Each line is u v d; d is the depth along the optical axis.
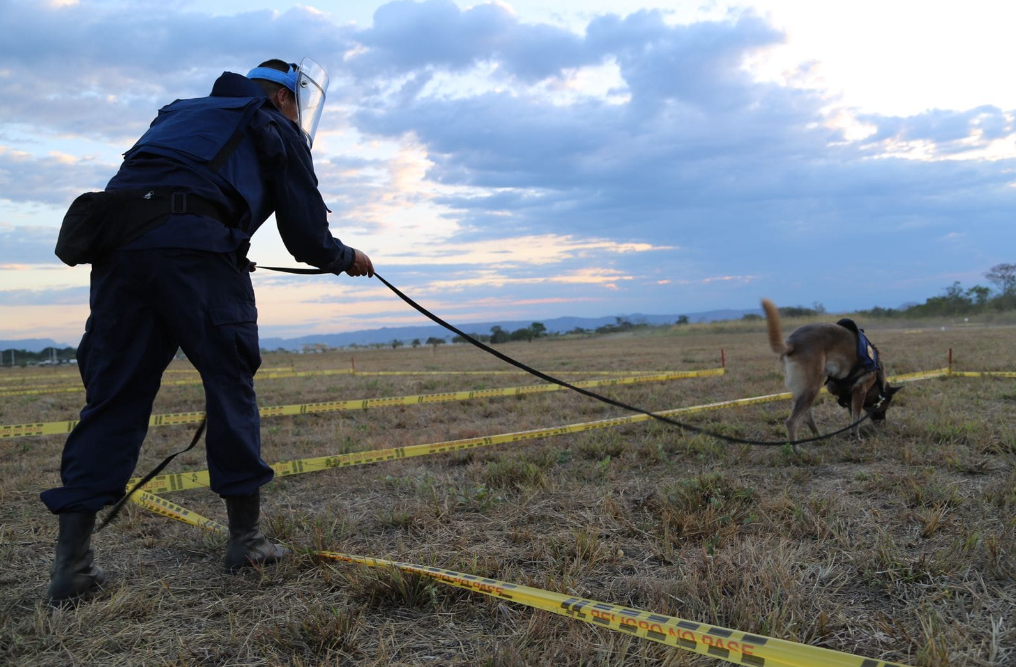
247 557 2.90
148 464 5.60
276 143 2.79
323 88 3.44
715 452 5.21
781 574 2.62
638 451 5.36
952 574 2.73
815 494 3.95
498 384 13.48
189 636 2.31
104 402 2.62
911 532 3.28
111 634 2.31
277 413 8.18
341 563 2.92
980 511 3.53
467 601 2.52
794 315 64.94
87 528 2.64
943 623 2.30
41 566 3.07
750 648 1.79
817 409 7.70
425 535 3.42
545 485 4.28
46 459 5.81
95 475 2.60
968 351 17.48
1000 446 5.06
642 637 2.04
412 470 4.97
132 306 2.59
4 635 2.31
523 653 2.12
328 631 2.25
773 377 11.38
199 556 3.14
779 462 4.97
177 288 2.56
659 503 3.79
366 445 6.12
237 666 2.11
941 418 6.29
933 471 4.38
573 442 5.91
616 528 3.44
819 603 2.48
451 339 70.06
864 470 4.65
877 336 33.59
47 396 13.38
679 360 19.67
